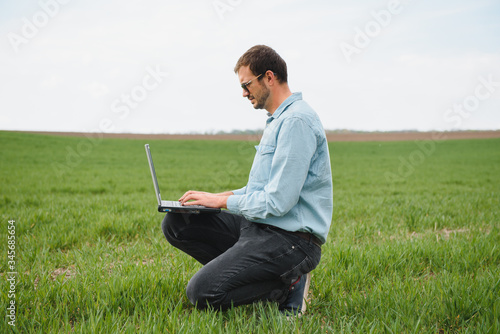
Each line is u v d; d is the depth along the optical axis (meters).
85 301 3.22
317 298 3.50
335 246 5.02
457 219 7.40
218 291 2.88
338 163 31.11
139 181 17.75
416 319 2.96
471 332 2.73
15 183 15.48
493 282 3.48
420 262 4.55
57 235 5.84
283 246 2.92
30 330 2.71
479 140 52.84
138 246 5.34
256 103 3.13
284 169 2.80
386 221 7.33
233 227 3.40
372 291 3.54
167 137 56.16
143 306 3.15
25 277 3.79
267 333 2.70
